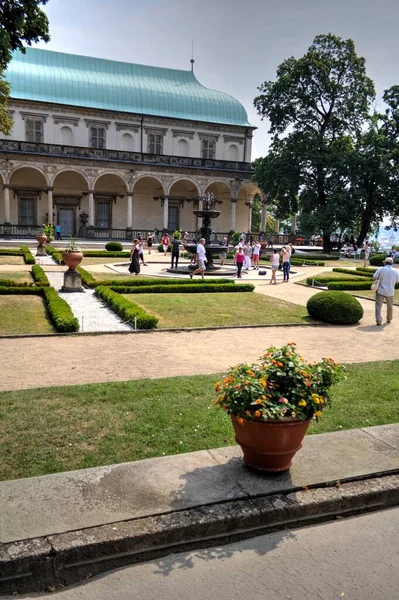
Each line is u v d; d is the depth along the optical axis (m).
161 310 17.42
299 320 16.66
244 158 65.31
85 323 14.58
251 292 23.03
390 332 15.16
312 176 52.41
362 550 4.46
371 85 51.97
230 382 5.18
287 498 4.92
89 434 6.53
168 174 58.56
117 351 11.48
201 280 24.27
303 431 5.15
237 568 4.20
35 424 6.82
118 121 59.28
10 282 19.92
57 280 23.80
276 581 4.02
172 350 11.78
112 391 8.29
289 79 50.84
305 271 35.16
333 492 5.07
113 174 56.50
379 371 10.27
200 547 4.49
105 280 22.59
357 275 32.00
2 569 3.90
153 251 50.59
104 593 3.90
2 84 28.70
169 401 7.88
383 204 53.03
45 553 4.00
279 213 55.50
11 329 13.46
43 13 16.31
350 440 6.32
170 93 62.94
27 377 9.23
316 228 49.72
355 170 49.47
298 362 5.29
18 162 52.69
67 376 9.35
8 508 4.59
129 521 4.45
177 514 4.58
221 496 4.87
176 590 3.92
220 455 5.78
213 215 33.69
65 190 58.03
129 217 57.88
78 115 57.62
